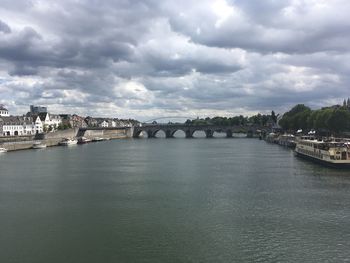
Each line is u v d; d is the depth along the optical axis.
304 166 135.25
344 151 128.88
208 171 125.44
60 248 55.78
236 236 59.62
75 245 56.81
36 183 103.56
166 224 65.62
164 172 124.31
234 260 51.38
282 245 56.06
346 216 69.31
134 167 139.00
